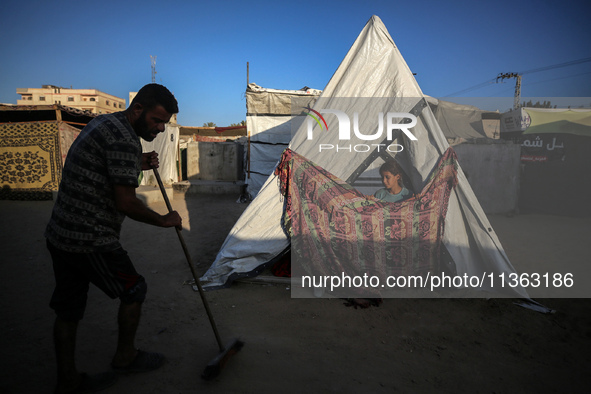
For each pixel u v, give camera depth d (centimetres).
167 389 210
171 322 296
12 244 512
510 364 248
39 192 1023
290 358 247
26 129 1007
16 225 645
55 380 216
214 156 1302
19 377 216
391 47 390
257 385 216
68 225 188
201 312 317
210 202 992
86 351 247
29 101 6912
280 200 395
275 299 348
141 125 206
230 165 1305
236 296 354
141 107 202
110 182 193
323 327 296
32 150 1011
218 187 1136
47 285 366
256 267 385
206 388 212
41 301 328
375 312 326
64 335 195
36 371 224
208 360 241
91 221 190
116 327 284
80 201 188
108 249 197
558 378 233
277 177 399
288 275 396
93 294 347
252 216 398
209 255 491
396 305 341
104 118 196
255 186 1002
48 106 984
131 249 509
